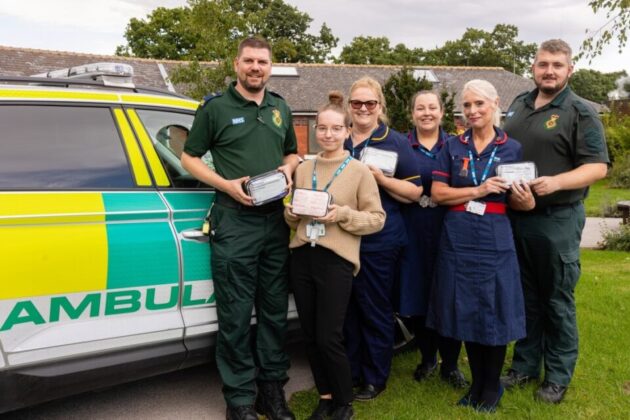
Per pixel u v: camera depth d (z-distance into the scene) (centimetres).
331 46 5172
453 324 290
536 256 313
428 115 328
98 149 265
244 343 278
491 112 287
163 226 270
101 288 249
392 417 295
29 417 297
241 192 260
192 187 290
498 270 283
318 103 2364
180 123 305
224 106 268
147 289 262
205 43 1194
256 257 274
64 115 262
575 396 319
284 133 284
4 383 230
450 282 291
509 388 330
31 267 232
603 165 294
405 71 1392
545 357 326
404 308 323
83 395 326
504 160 286
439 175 298
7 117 248
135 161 273
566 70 298
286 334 307
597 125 294
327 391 291
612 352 381
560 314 313
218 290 272
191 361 282
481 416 293
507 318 282
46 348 236
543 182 278
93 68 320
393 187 297
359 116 305
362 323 318
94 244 247
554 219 304
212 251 273
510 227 291
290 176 278
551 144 302
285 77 2517
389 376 352
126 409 310
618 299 511
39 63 2042
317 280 272
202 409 312
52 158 252
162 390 335
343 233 272
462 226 288
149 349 265
